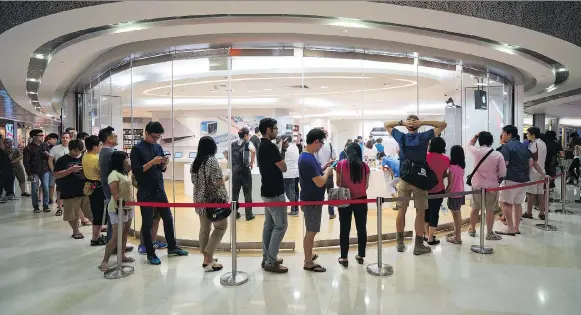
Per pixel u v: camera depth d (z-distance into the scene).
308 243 3.98
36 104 12.67
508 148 5.51
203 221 4.08
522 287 3.53
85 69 7.01
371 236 5.21
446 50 6.36
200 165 3.90
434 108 9.24
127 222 4.18
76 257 4.56
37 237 5.53
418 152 4.50
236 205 3.68
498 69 7.19
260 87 8.45
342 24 4.93
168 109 8.50
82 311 3.07
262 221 6.25
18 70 6.94
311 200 3.92
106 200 4.59
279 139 6.38
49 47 5.81
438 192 4.93
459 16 4.52
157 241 5.10
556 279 3.72
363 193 4.17
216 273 3.94
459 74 7.43
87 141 4.90
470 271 3.97
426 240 5.21
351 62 6.87
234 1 4.02
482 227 4.63
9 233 5.77
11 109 14.33
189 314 3.00
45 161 7.37
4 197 8.88
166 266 4.18
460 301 3.22
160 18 4.78
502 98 8.20
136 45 5.78
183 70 6.70
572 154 10.20
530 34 5.15
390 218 6.41
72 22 4.42
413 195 4.56
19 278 3.85
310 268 4.00
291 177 6.39
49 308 3.13
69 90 8.71
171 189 6.44
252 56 5.86
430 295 3.35
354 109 10.59
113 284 3.66
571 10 4.35
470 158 7.92
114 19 4.38
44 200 7.40
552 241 5.13
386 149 7.95
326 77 7.48
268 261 3.99
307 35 5.54
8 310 3.10
